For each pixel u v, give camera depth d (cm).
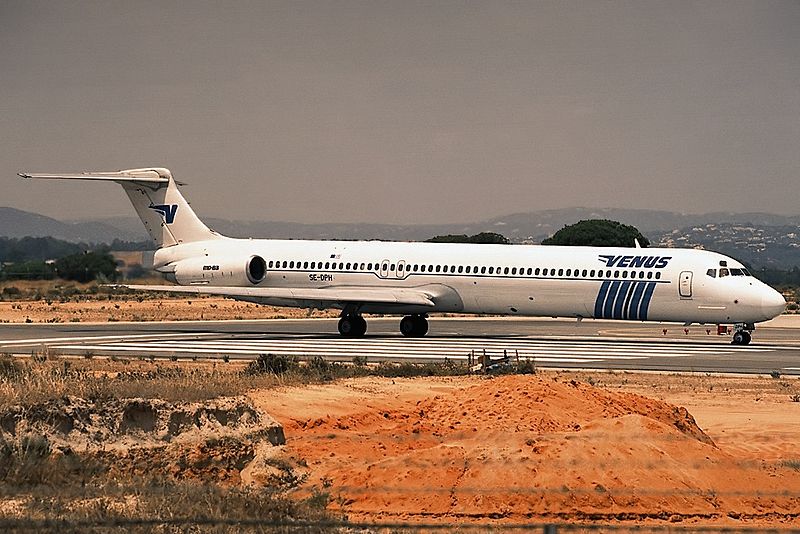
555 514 6725
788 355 16975
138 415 7675
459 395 9669
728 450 8825
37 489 6712
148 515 6200
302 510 6656
